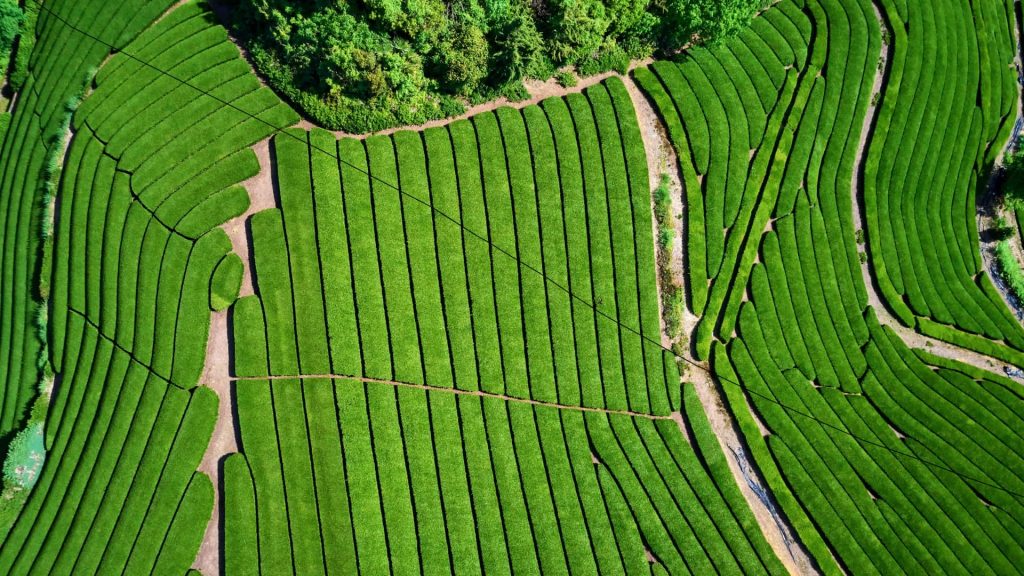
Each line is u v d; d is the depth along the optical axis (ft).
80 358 95.45
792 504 100.42
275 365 95.14
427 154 102.22
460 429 98.43
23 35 102.68
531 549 95.66
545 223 103.71
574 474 98.68
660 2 104.17
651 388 102.01
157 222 97.71
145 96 100.78
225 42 103.04
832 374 106.73
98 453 92.84
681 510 98.89
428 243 100.89
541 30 102.78
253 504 92.07
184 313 95.61
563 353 101.30
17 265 98.07
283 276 97.40
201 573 90.84
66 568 89.25
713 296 105.29
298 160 99.81
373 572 92.07
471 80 100.37
